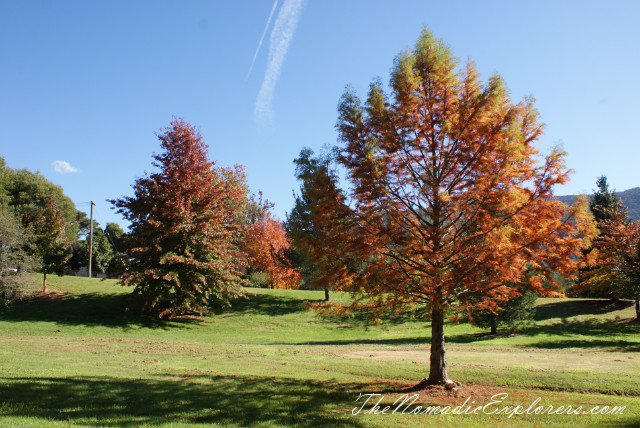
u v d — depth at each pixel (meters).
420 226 10.66
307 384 11.94
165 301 30.09
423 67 10.75
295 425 8.02
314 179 10.78
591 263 10.09
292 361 15.82
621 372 12.77
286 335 27.22
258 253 39.81
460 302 10.99
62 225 32.22
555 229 9.89
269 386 11.52
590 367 13.76
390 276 10.05
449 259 10.85
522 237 10.00
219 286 29.52
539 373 12.83
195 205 29.52
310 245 11.05
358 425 8.16
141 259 28.14
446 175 10.55
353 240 10.41
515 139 9.57
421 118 10.82
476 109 10.06
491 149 9.85
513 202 9.56
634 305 33.25
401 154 10.94
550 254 9.98
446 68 10.59
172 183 28.52
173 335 25.31
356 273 10.91
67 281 35.12
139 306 30.05
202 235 28.91
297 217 11.38
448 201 9.82
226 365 14.86
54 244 31.41
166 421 7.82
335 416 8.77
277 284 44.12
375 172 10.38
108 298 31.06
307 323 30.42
